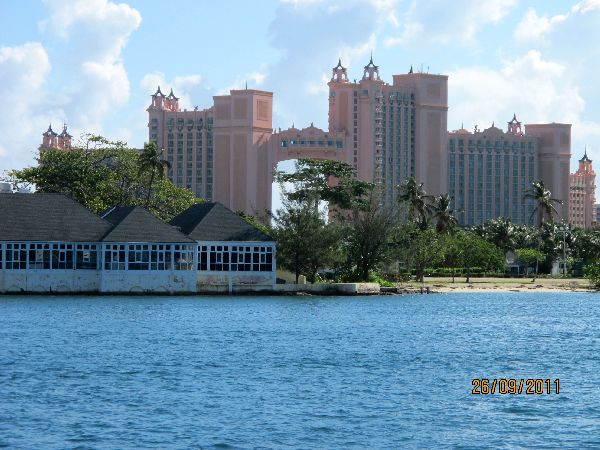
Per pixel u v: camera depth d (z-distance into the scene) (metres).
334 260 170.62
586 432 56.41
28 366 77.12
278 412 60.94
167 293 154.75
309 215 169.50
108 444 53.19
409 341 98.75
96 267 153.25
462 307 152.75
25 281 150.88
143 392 66.81
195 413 60.44
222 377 73.25
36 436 54.66
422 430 56.75
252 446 53.16
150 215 156.12
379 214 184.75
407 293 189.75
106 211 170.75
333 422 58.44
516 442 54.22
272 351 88.50
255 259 162.12
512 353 89.62
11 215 152.25
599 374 76.69
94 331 102.50
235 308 135.00
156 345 91.69
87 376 72.88
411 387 69.81
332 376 74.25
